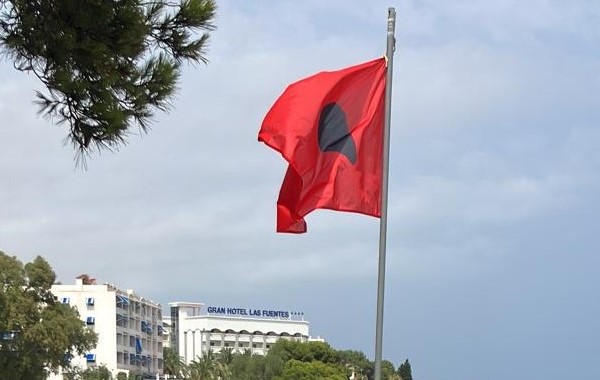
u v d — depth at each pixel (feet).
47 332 242.17
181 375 556.92
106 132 32.68
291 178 42.19
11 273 243.81
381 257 40.78
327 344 472.85
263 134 41.57
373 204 41.88
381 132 42.22
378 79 42.29
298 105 41.39
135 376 460.14
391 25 42.06
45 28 32.17
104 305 465.47
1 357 233.55
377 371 38.96
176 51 35.22
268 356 477.77
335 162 41.63
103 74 33.09
